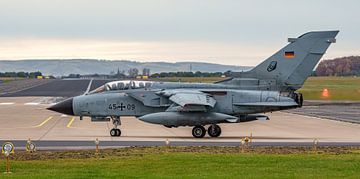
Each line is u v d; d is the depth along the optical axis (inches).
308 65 4377.5
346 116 6983.3
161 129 5024.6
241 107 4407.0
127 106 4520.2
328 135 4549.7
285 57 4402.1
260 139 4212.6
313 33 4365.2
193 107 4197.8
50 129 4928.6
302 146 3629.4
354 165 2598.4
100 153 3206.2
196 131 4311.0
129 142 3895.2
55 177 2242.9
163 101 4463.6
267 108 4392.2
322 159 2805.1
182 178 2229.3
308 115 7204.7
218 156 2901.1
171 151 3299.7
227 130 4992.6
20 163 2694.4
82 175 2297.0
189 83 4532.5
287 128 5221.5
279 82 4411.9
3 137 4207.7
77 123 5585.6
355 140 4126.5
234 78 4498.0
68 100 4638.3
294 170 2450.8
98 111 4554.6
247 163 2662.4
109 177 2251.5
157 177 2253.9
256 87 4451.3
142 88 4537.4
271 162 2696.9
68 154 3159.5
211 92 4439.0
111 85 4606.3
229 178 2236.7
